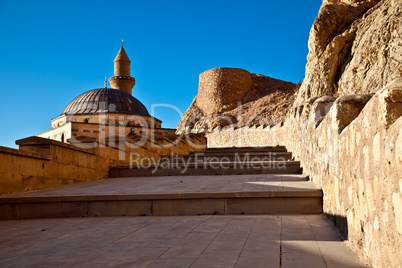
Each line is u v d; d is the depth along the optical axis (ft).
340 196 17.67
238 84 152.15
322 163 22.93
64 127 112.06
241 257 14.10
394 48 51.37
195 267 13.08
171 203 24.36
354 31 67.26
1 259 15.05
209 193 23.91
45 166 32.81
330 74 66.23
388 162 10.34
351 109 18.04
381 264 11.44
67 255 15.28
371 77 53.57
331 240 16.39
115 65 178.09
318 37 70.18
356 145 14.30
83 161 38.45
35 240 18.42
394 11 56.18
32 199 25.39
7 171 28.45
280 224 20.07
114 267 13.41
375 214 11.93
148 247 16.08
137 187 30.40
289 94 139.03
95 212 25.08
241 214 23.66
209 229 19.33
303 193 23.17
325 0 75.15
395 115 10.43
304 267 12.80
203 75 158.71
